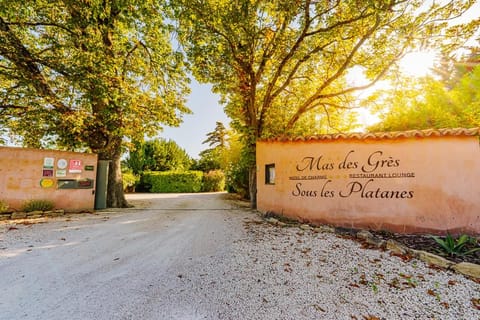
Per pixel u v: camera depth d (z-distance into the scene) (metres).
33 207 6.30
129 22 7.21
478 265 2.82
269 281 2.67
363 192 5.04
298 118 9.25
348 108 8.97
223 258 3.35
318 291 2.46
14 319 1.93
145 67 8.94
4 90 7.46
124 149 8.97
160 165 25.28
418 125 7.61
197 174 20.73
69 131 7.32
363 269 2.98
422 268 2.99
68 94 7.44
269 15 6.98
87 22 6.45
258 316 2.04
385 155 4.90
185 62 8.27
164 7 6.99
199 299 2.29
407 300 2.30
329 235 4.51
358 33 7.09
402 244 3.91
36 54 6.61
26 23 6.57
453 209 4.33
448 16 6.01
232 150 13.80
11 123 7.84
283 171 6.25
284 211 6.14
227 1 6.41
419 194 4.58
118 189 8.75
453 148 4.43
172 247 3.85
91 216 6.61
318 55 8.09
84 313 2.03
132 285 2.55
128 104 7.45
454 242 3.64
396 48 7.23
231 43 7.35
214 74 8.45
